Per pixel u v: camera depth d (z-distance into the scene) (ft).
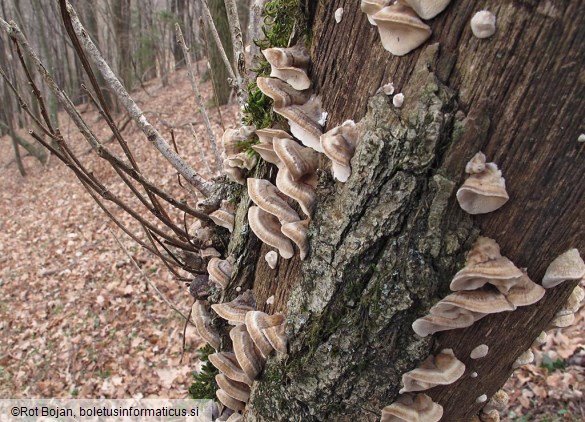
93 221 6.99
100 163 9.17
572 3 0.70
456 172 0.85
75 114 1.05
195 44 12.39
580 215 0.87
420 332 0.97
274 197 1.16
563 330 3.24
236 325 1.29
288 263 1.17
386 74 0.90
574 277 0.90
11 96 10.90
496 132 0.82
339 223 0.99
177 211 6.24
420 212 0.90
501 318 1.00
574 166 0.81
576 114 0.76
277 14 1.17
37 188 10.13
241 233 1.32
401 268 0.94
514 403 2.87
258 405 1.26
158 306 4.72
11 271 6.34
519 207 0.86
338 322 1.04
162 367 4.03
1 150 14.53
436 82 0.83
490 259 0.89
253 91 1.30
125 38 12.18
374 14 0.84
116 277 5.34
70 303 5.17
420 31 0.81
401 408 1.08
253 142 1.30
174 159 1.44
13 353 4.72
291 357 1.13
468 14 0.77
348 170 0.96
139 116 1.35
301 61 1.07
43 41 13.60
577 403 2.76
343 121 1.01
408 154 0.87
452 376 1.01
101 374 4.14
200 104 1.68
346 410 1.12
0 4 13.79
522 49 0.75
